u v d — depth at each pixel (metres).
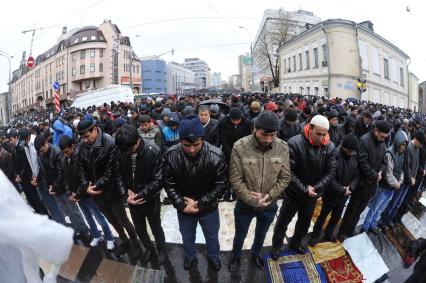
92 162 3.17
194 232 3.09
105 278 3.20
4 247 0.98
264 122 2.62
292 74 31.39
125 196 3.19
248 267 3.31
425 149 4.27
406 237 4.12
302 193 3.04
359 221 4.30
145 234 3.35
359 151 3.49
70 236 0.95
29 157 4.07
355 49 23.45
